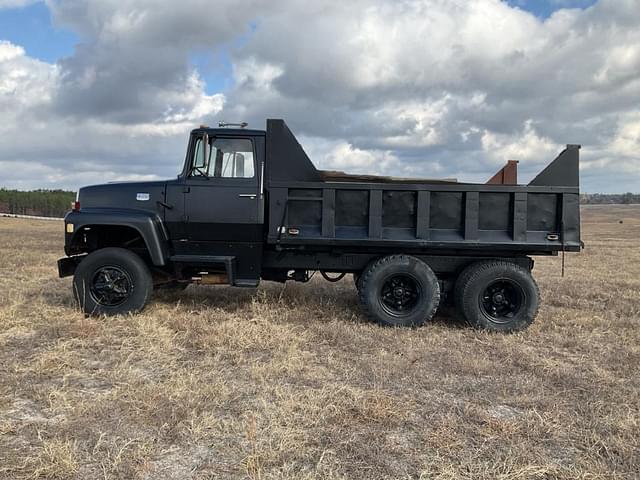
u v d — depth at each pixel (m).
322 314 6.86
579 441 3.35
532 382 4.41
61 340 5.30
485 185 6.24
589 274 11.91
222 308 6.96
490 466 3.00
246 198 6.43
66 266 6.73
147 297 6.41
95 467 2.94
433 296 6.30
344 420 3.54
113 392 3.94
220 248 6.64
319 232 6.37
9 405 3.74
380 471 2.94
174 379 4.23
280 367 4.57
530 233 6.32
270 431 3.36
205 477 2.85
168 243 6.61
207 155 6.45
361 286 6.37
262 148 6.47
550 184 6.26
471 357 5.05
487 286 6.31
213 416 3.55
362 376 4.46
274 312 6.68
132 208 6.56
